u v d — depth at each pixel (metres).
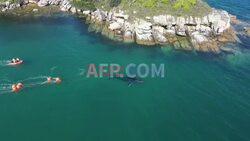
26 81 71.25
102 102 66.88
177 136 58.41
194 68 80.06
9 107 64.12
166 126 60.94
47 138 57.06
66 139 57.03
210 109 65.75
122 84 72.38
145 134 58.81
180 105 66.81
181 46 89.12
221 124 61.59
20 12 104.81
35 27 96.62
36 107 64.50
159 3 96.06
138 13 94.06
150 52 86.31
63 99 67.12
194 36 91.19
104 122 61.50
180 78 75.88
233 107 66.44
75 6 107.19
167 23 92.25
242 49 88.69
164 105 66.69
